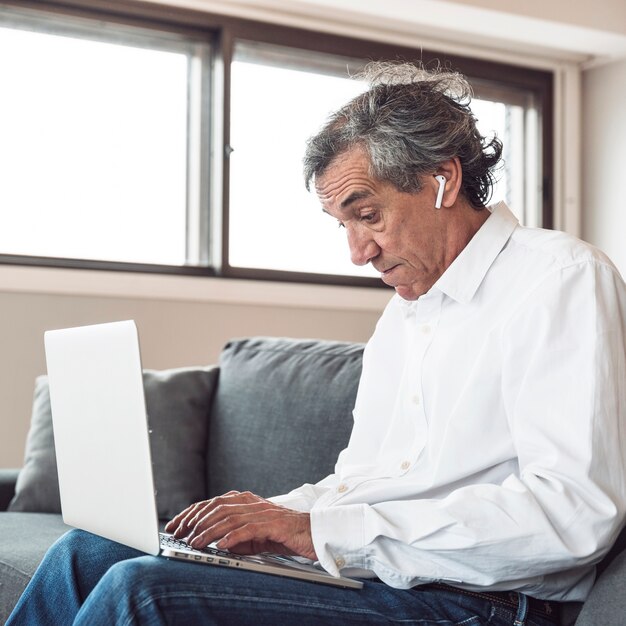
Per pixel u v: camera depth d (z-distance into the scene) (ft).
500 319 4.25
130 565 3.63
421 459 4.40
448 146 4.38
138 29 11.32
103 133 11.18
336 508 4.03
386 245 4.45
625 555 3.78
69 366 4.51
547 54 13.47
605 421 3.82
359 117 4.42
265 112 11.99
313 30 12.16
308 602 3.75
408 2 11.65
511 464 4.23
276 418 6.97
